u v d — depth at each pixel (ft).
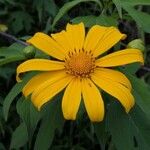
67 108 1.28
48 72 1.39
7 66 2.30
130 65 1.49
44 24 2.61
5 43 2.56
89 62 1.40
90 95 1.30
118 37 1.46
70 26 1.53
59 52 1.45
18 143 1.58
